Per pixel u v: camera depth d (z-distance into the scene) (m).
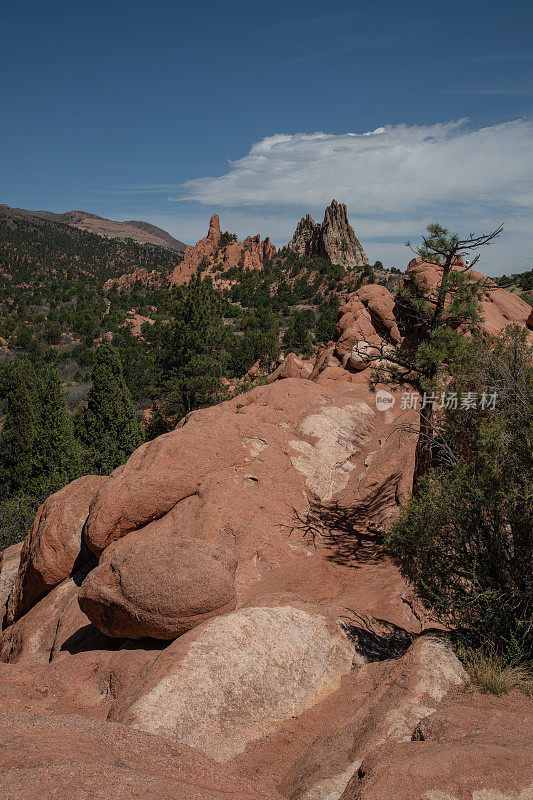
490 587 7.06
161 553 8.55
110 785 3.82
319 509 13.27
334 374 24.12
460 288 12.11
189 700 6.20
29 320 143.00
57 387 28.42
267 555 11.13
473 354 9.22
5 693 8.00
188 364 32.03
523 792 3.98
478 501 7.42
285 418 16.39
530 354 8.57
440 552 7.75
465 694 5.88
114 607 8.34
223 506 11.90
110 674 7.75
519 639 6.84
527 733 4.78
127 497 11.96
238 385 42.06
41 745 4.54
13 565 15.91
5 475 33.16
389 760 4.39
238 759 5.83
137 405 50.59
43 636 11.18
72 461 27.92
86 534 12.02
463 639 6.96
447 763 4.23
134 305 169.00
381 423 17.69
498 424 7.52
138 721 5.80
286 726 6.43
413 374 12.98
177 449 12.95
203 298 32.38
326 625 8.20
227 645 7.05
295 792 4.93
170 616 8.05
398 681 6.31
